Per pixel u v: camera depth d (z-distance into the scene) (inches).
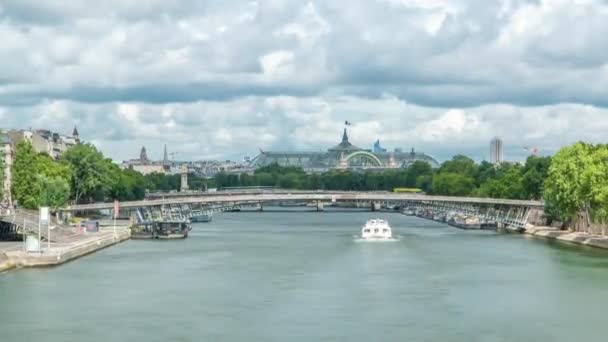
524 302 7332.7
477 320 6609.3
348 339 6003.9
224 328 6328.7
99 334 6156.5
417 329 6309.1
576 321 6579.7
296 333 6176.2
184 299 7455.7
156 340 5989.2
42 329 6299.2
